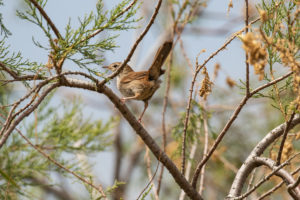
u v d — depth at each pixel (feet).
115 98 25.07
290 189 21.25
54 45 21.29
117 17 22.03
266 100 48.06
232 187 25.94
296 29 19.95
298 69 18.30
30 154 35.01
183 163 26.22
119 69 23.30
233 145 48.78
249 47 17.48
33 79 22.15
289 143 25.91
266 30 22.12
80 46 21.88
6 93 35.83
